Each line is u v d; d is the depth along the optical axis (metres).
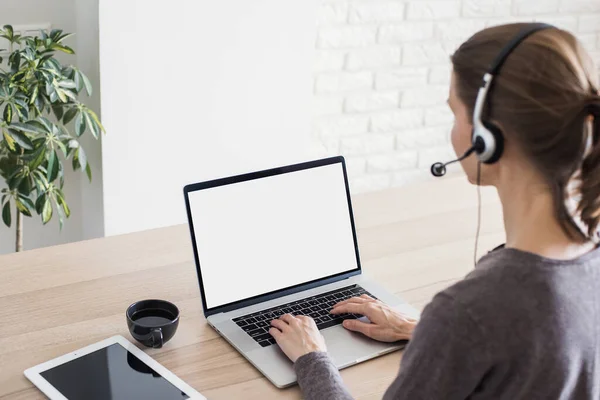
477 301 0.87
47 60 2.32
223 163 2.76
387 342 1.38
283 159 2.88
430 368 0.89
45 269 1.54
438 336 0.89
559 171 0.85
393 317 1.38
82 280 1.52
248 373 1.29
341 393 1.17
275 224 1.50
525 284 0.87
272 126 2.80
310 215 1.53
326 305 1.47
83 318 1.40
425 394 0.90
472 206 1.94
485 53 0.89
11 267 1.54
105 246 1.65
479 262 0.92
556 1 3.28
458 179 2.09
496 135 0.87
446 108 3.24
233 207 1.46
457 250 1.72
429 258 1.68
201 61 2.60
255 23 2.63
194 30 2.55
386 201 1.93
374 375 1.30
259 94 2.73
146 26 2.48
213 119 2.69
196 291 1.51
